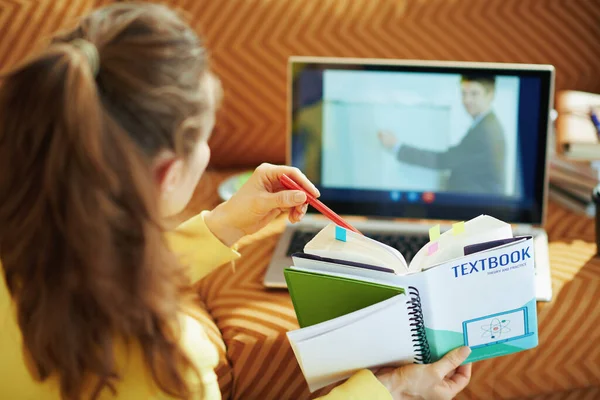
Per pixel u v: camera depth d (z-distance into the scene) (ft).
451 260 2.45
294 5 4.53
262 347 3.12
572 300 3.28
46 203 1.89
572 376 3.32
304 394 3.22
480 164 3.87
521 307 2.59
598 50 4.73
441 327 2.57
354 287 2.42
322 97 3.92
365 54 4.58
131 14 1.97
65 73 1.80
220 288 3.50
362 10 4.54
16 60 4.41
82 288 1.92
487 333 2.62
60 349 1.99
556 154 4.25
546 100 3.73
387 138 3.92
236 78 4.59
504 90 3.77
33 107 1.84
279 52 4.56
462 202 3.93
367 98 3.90
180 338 2.19
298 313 2.59
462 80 3.80
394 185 3.97
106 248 1.84
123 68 1.86
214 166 4.80
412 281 2.46
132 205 1.86
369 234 3.87
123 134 1.83
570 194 4.23
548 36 4.65
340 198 4.02
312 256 2.54
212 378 2.46
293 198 2.78
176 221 2.36
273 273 3.46
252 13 4.52
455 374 2.73
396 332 2.43
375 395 2.43
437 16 4.57
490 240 2.59
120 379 2.08
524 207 3.86
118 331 2.05
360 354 2.49
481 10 4.58
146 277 1.94
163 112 1.90
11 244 1.98
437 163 3.91
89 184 1.80
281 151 4.77
